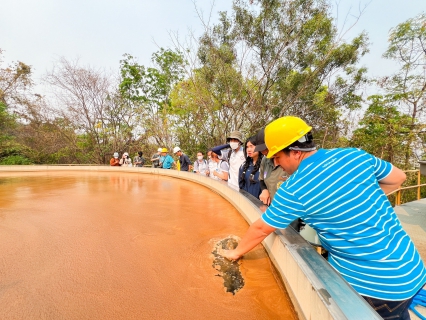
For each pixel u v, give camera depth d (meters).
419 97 10.31
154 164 9.98
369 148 10.61
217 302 1.39
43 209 3.68
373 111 11.30
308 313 1.10
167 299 1.43
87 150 17.33
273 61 9.56
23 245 2.30
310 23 9.23
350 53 9.82
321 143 11.28
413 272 1.10
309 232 2.11
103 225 2.87
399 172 1.26
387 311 1.11
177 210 3.52
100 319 1.28
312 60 9.75
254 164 3.29
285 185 1.22
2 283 1.65
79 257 2.02
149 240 2.37
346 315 0.83
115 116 16.75
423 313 1.87
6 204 4.06
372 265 1.09
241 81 10.10
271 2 9.41
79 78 15.80
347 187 1.06
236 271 1.71
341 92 11.40
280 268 1.59
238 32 10.03
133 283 1.61
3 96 16.45
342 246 1.14
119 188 5.72
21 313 1.34
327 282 1.03
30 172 10.52
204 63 10.55
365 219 1.07
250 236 1.56
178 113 13.84
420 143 9.76
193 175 6.54
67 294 1.50
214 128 11.78
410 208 4.80
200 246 2.18
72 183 6.73
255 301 1.39
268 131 1.30
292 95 10.02
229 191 3.93
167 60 17.27
